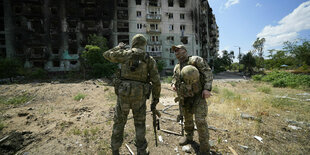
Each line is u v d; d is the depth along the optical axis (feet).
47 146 7.04
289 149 6.61
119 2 78.59
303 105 14.73
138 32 81.25
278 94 22.76
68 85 27.35
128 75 5.55
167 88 28.30
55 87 24.94
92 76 61.93
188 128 7.22
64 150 6.71
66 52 73.72
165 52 85.05
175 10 86.84
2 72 49.34
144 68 5.68
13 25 69.72
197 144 7.20
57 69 72.84
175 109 14.42
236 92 25.88
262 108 13.58
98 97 20.52
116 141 5.74
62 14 72.84
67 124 9.95
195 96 6.44
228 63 132.67
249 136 7.96
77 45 75.25
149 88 5.87
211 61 127.75
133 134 8.39
